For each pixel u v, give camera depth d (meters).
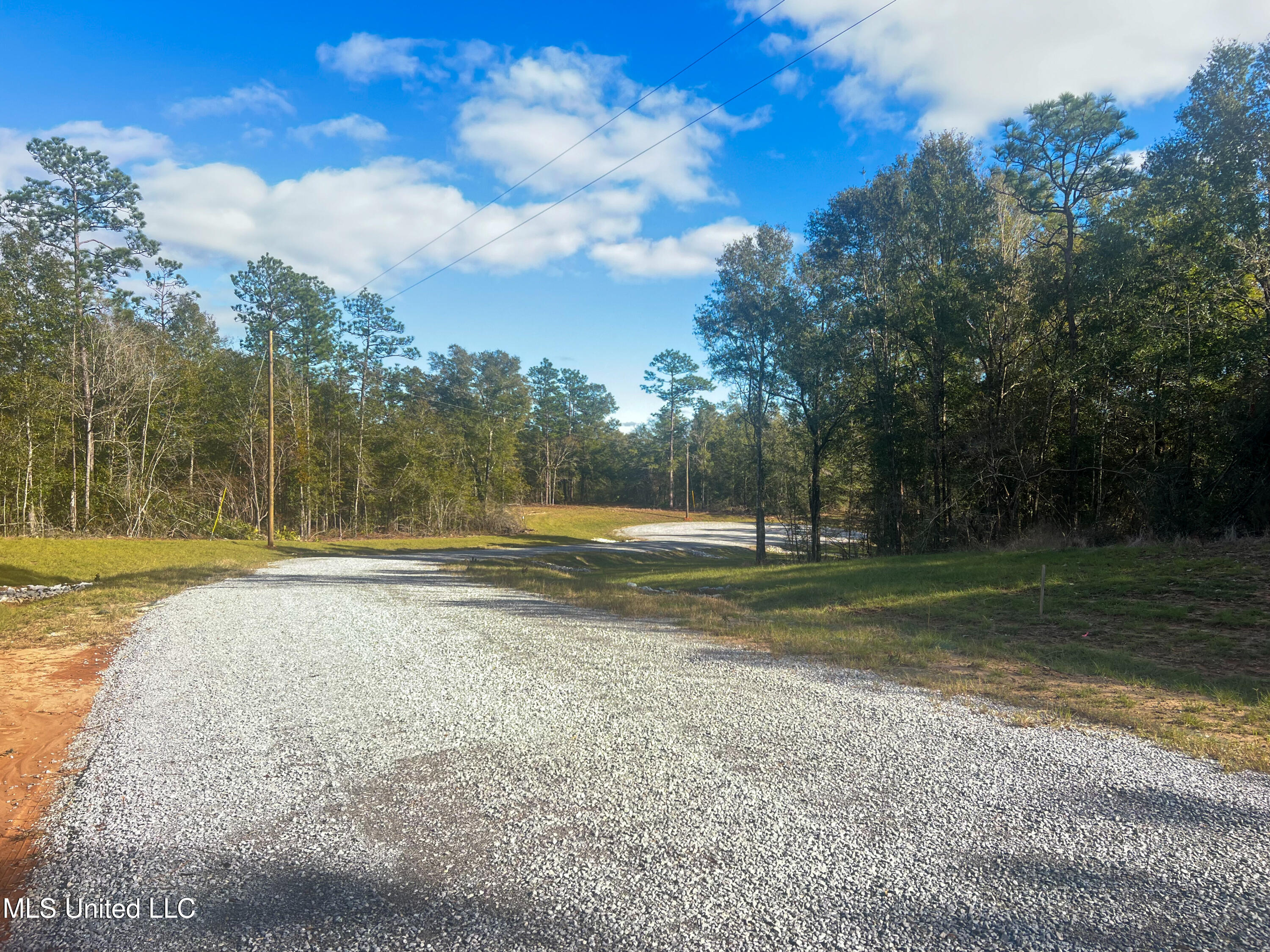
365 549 39.47
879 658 7.91
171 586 16.33
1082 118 20.41
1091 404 22.45
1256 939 2.63
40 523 32.31
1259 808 3.83
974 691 6.46
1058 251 23.92
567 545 51.78
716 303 30.70
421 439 55.19
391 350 50.53
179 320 46.62
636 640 9.20
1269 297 18.11
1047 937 2.66
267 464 44.59
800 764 4.52
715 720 5.49
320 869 3.23
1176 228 19.73
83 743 5.07
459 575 21.94
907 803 3.91
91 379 35.47
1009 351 24.89
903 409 27.39
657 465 93.19
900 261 27.12
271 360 34.41
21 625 10.48
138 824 3.72
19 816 3.91
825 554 32.47
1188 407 19.59
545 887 3.05
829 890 3.01
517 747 4.86
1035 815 3.75
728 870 3.17
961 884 3.05
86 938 2.74
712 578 22.20
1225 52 18.58
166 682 6.82
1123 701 6.15
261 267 44.78
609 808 3.84
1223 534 16.73
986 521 24.41
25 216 34.34
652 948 2.60
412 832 3.59
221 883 3.12
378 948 2.62
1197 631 10.02
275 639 9.20
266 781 4.28
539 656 8.08
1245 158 18.03
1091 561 15.55
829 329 27.38
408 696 6.26
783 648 8.48
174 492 40.81
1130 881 3.07
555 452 88.94
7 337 32.31
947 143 25.84
